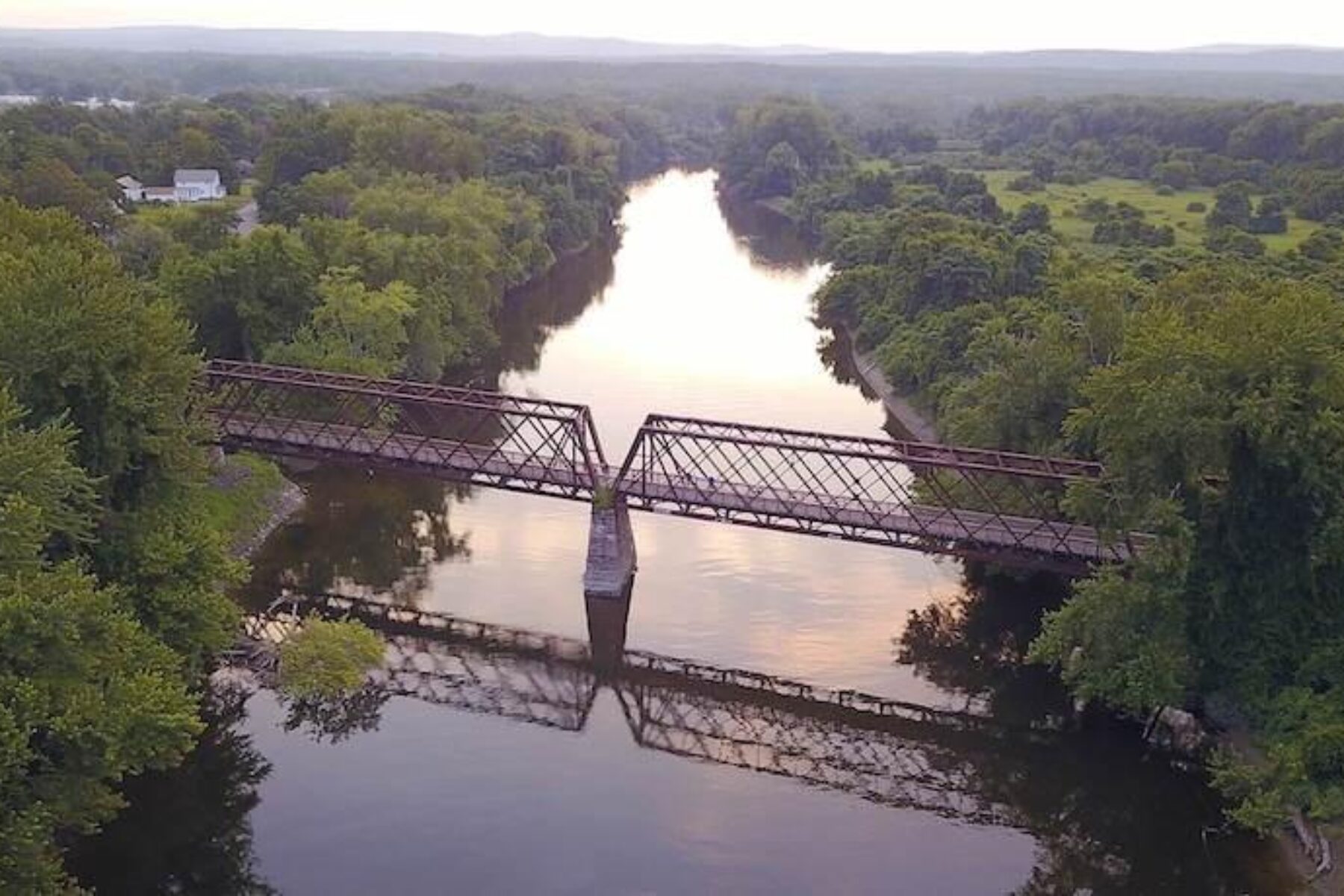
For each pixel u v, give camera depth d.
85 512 47.38
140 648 43.12
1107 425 53.25
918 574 74.75
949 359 104.25
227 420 78.81
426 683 61.50
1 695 35.16
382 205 128.00
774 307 148.50
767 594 71.81
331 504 83.50
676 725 58.50
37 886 35.66
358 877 46.00
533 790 52.28
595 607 69.88
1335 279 106.25
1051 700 61.44
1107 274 102.75
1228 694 54.41
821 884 47.03
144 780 51.69
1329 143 186.00
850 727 59.19
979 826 51.66
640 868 47.25
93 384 50.00
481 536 79.19
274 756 53.94
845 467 75.31
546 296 151.50
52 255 57.69
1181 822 52.16
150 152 194.38
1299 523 52.16
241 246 98.12
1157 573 52.19
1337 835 46.81
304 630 61.50
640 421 102.88
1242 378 51.50
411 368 104.75
